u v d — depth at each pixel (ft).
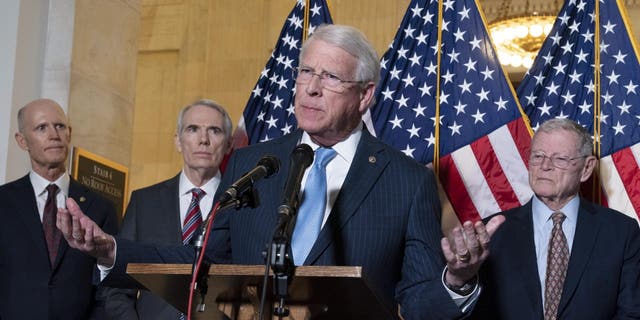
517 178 19.99
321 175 11.34
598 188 19.56
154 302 17.16
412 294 10.55
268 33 39.58
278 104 22.47
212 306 9.96
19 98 23.30
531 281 15.70
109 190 24.56
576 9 21.07
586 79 20.54
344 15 36.29
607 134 19.88
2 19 23.44
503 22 39.14
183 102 40.19
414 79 21.21
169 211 18.06
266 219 11.01
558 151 16.44
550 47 21.01
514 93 20.44
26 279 17.42
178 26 40.70
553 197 16.38
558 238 16.14
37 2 24.23
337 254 10.71
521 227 16.39
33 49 24.03
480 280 15.90
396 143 20.85
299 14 22.99
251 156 11.74
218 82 39.78
